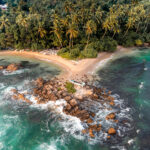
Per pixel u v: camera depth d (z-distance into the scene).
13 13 99.69
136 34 83.31
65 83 47.38
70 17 72.56
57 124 33.41
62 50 67.56
